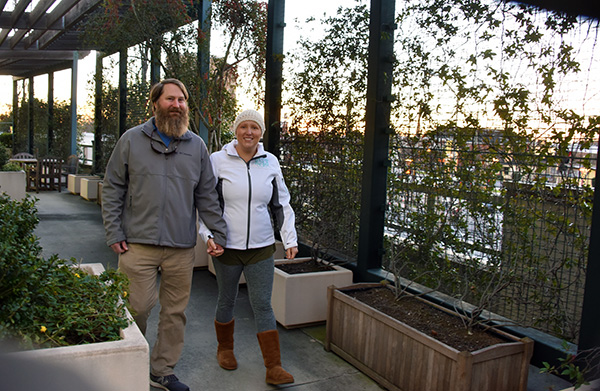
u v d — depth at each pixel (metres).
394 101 3.50
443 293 3.23
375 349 2.78
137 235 2.42
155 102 2.46
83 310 2.01
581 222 2.46
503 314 2.97
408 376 2.54
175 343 2.62
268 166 2.79
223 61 6.07
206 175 2.61
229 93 6.20
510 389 2.40
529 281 2.69
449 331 2.63
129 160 2.42
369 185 3.62
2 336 1.67
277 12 4.79
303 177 4.43
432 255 3.27
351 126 3.87
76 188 10.54
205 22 6.10
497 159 2.80
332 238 4.16
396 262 3.51
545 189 2.59
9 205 2.47
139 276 2.45
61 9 7.94
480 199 2.90
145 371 1.80
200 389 2.64
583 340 2.39
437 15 3.10
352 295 3.14
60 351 1.68
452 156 3.06
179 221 2.47
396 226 3.56
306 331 3.50
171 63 6.19
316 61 4.23
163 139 2.46
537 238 2.64
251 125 2.67
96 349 1.72
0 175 8.34
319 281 3.57
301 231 4.54
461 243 3.04
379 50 3.49
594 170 2.38
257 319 2.76
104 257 5.38
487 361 2.29
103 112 9.92
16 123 18.44
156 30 6.18
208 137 6.22
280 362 2.75
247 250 2.72
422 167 3.28
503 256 2.79
